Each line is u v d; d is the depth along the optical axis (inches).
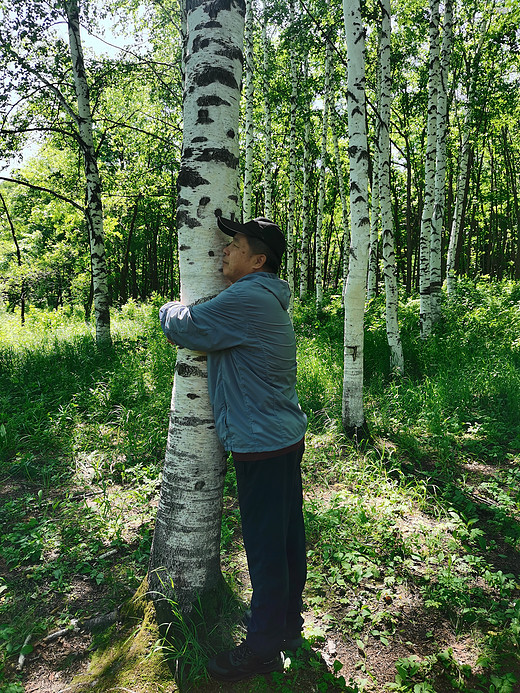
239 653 83.0
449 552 126.3
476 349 327.9
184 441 90.8
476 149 821.2
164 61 514.6
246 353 78.7
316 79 597.9
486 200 970.1
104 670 86.4
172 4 430.3
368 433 207.3
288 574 81.6
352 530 132.7
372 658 92.3
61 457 187.5
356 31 200.8
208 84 86.5
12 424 204.2
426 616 103.6
